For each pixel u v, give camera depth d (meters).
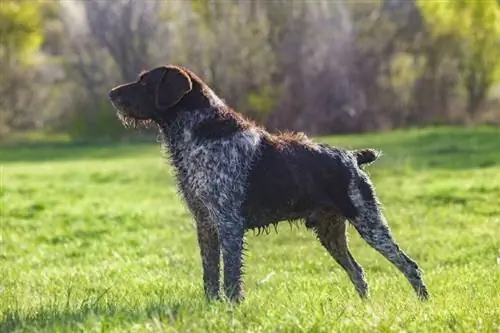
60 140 62.16
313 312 7.00
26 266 13.30
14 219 19.16
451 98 61.38
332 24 59.28
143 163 36.38
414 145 39.94
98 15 64.44
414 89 60.75
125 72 64.12
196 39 60.91
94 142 59.28
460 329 6.30
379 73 59.56
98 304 8.03
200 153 8.43
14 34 64.69
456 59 60.56
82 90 64.88
